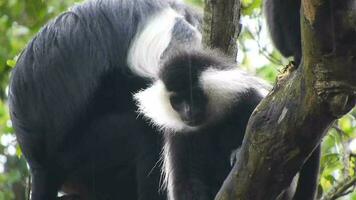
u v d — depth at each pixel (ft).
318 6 21.36
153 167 35.76
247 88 36.01
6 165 63.93
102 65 38.45
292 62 24.66
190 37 37.99
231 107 35.53
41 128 39.01
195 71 35.86
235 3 34.63
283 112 23.66
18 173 60.54
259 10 46.42
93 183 38.47
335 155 39.88
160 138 36.04
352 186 37.70
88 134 38.06
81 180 38.75
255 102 35.78
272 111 23.93
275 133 23.84
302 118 23.27
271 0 31.09
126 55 38.40
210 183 34.55
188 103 35.32
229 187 25.16
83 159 38.14
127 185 37.83
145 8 39.55
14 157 63.57
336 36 21.79
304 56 22.62
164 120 35.19
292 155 23.98
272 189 24.75
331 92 22.47
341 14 21.62
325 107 22.80
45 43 39.52
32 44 40.14
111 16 39.29
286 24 29.73
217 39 35.19
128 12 39.37
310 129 23.44
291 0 29.30
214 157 34.94
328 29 21.71
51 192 38.86
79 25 39.32
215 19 34.71
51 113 38.70
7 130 56.85
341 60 22.00
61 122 38.47
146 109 35.68
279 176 24.48
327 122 23.32
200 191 33.50
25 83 39.45
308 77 22.75
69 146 38.45
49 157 38.93
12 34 58.59
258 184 24.63
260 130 24.09
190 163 34.09
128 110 37.88
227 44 35.42
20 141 39.96
